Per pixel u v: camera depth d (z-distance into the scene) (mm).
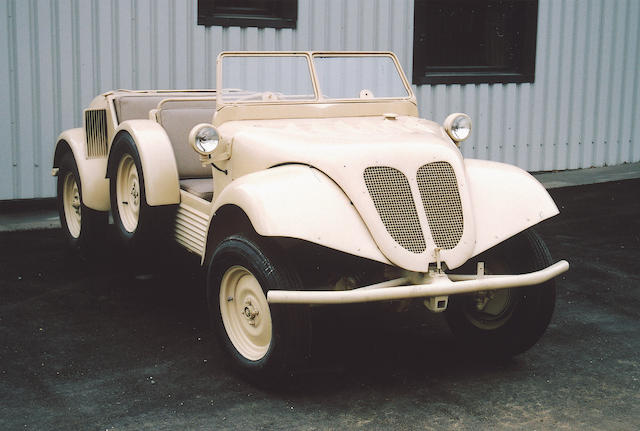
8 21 7965
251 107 5078
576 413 3900
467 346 4832
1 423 3754
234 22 8906
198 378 4332
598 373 4410
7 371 4379
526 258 4465
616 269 6570
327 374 4391
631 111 11453
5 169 8180
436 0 10109
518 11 10484
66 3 8164
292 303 3883
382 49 9719
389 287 3943
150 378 4324
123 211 5727
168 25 8617
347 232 3965
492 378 4340
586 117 11125
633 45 11281
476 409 3947
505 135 10602
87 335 4980
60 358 4590
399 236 4047
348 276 4391
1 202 8383
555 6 10602
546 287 4379
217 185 5000
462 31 10359
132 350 4738
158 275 6312
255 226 3902
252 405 3990
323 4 9336
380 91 5410
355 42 9570
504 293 4605
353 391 4164
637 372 4426
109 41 8391
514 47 10602
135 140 5297
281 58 5211
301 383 4270
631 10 11164
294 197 3992
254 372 4152
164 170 5207
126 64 8500
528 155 10820
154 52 8602
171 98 5961
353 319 5309
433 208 4176
